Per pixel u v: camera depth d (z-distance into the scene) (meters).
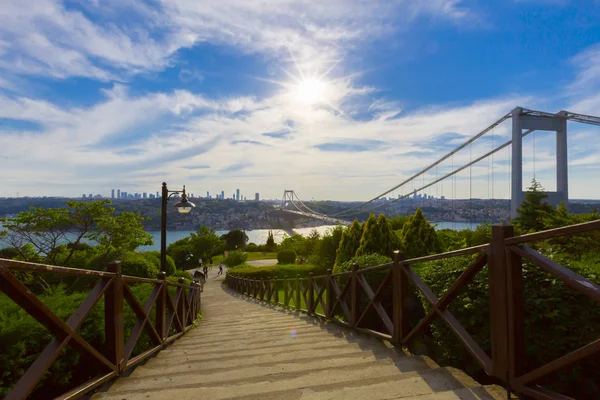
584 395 2.42
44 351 2.01
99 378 2.54
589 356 1.54
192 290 7.33
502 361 1.99
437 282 3.23
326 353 3.55
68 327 2.13
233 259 33.44
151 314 4.33
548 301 2.47
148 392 2.51
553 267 1.68
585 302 2.44
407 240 10.16
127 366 3.02
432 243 9.91
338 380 2.59
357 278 4.57
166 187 10.12
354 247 11.56
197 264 41.75
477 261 2.23
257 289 15.07
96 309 3.12
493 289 2.06
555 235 1.63
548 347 2.44
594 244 6.30
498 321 2.02
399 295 3.35
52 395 2.86
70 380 3.00
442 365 3.16
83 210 12.39
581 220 10.83
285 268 21.39
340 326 5.29
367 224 10.32
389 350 3.35
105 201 12.94
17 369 2.42
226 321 7.83
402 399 2.12
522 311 1.93
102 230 12.66
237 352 3.85
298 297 8.54
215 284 25.48
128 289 3.05
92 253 12.58
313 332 5.08
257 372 2.95
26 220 11.65
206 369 3.08
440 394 2.14
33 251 12.05
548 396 1.71
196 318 8.30
